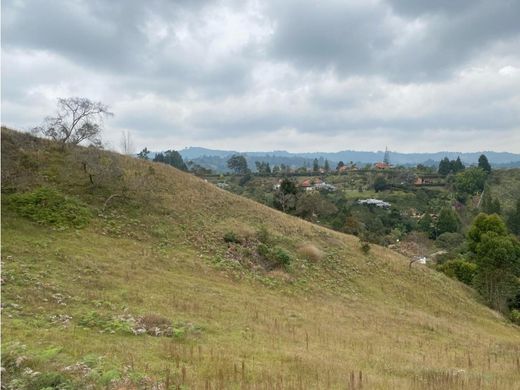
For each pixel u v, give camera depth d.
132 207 37.06
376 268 43.97
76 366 9.67
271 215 48.66
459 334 28.34
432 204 145.12
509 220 112.56
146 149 154.38
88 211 32.81
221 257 33.62
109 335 13.49
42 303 15.77
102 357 10.67
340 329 21.75
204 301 21.92
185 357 11.91
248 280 30.75
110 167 39.38
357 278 39.94
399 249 67.44
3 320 12.99
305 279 34.97
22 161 37.59
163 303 19.56
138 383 9.26
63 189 35.66
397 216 120.31
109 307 17.02
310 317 23.81
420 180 177.88
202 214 41.44
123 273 23.61
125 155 49.81
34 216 29.39
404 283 42.97
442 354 19.23
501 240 49.78
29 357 9.87
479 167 172.50
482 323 39.53
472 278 57.44
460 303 43.72
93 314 15.20
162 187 44.09
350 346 17.64
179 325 16.09
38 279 18.72
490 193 145.88
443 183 170.75
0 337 11.36
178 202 41.84
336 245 46.12
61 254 24.09
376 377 12.27
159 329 15.14
